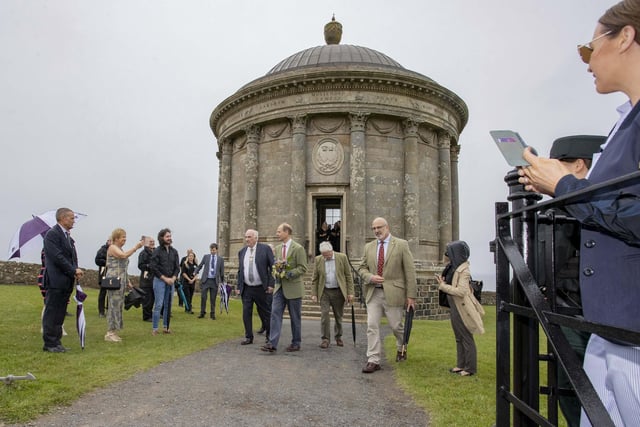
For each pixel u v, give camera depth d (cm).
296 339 918
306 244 2031
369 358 744
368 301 792
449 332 1295
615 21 190
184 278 1548
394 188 2073
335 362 814
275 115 2139
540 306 210
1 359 682
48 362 687
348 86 2053
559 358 186
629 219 168
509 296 268
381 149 2084
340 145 2072
